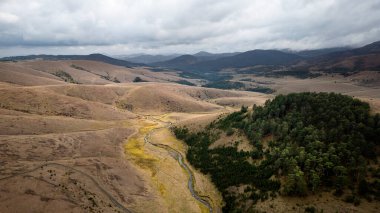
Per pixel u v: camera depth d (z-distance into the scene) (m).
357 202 85.69
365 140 102.06
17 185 83.75
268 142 128.88
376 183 89.00
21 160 104.19
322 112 124.12
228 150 138.50
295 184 95.75
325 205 88.56
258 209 95.88
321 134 111.75
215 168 129.12
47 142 128.38
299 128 121.94
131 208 93.25
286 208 92.19
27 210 74.69
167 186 116.06
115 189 101.75
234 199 105.00
